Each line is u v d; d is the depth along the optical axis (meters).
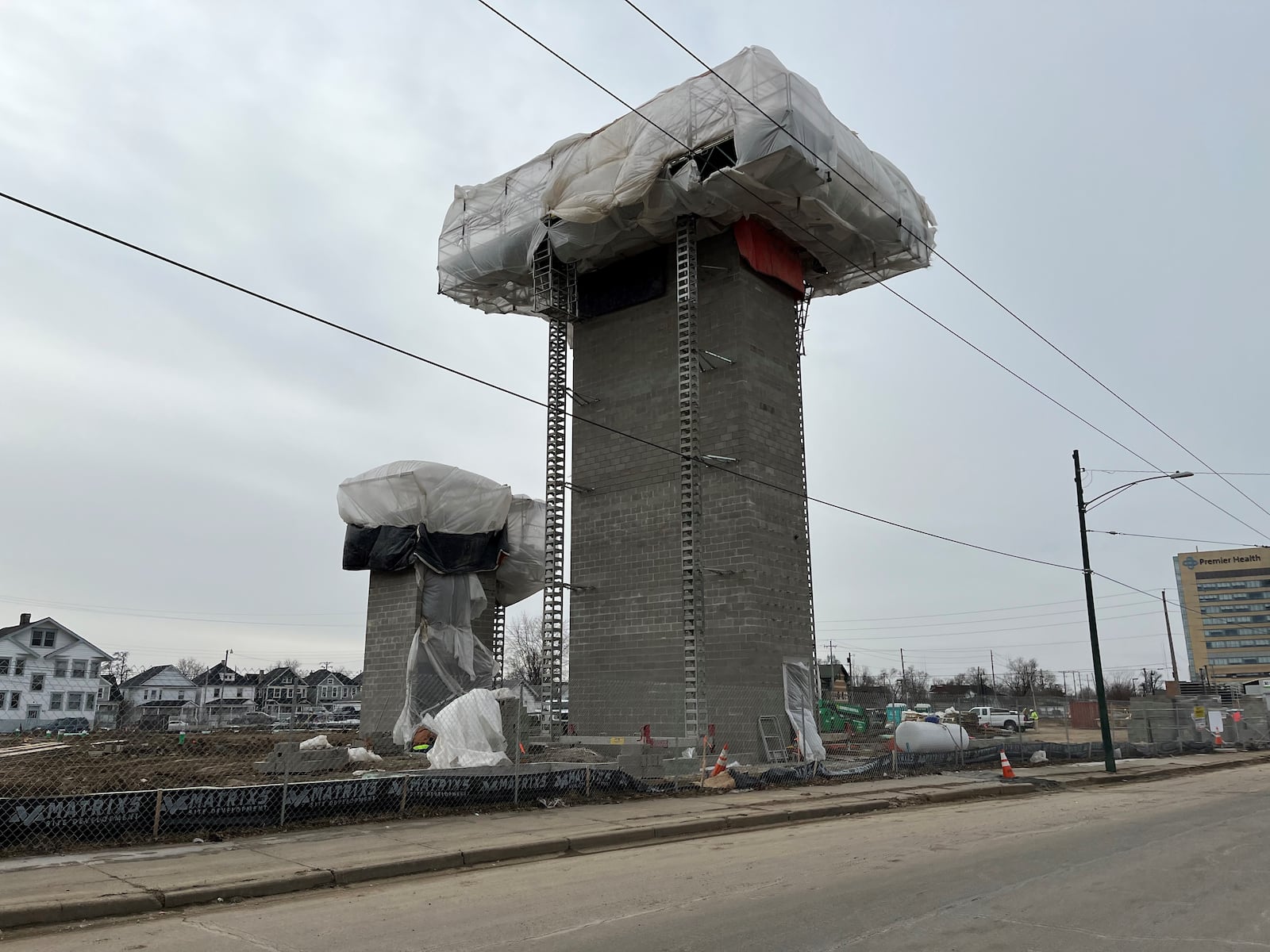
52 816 9.73
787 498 25.61
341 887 8.84
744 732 22.64
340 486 25.86
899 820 14.37
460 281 30.17
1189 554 145.00
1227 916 7.18
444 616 24.56
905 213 27.52
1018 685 103.94
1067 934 6.63
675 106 24.20
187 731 29.88
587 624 26.53
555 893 8.32
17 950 6.51
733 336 25.31
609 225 25.97
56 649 59.59
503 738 17.23
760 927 6.86
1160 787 21.03
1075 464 27.27
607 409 27.55
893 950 6.20
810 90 23.67
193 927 7.17
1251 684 63.81
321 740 18.19
